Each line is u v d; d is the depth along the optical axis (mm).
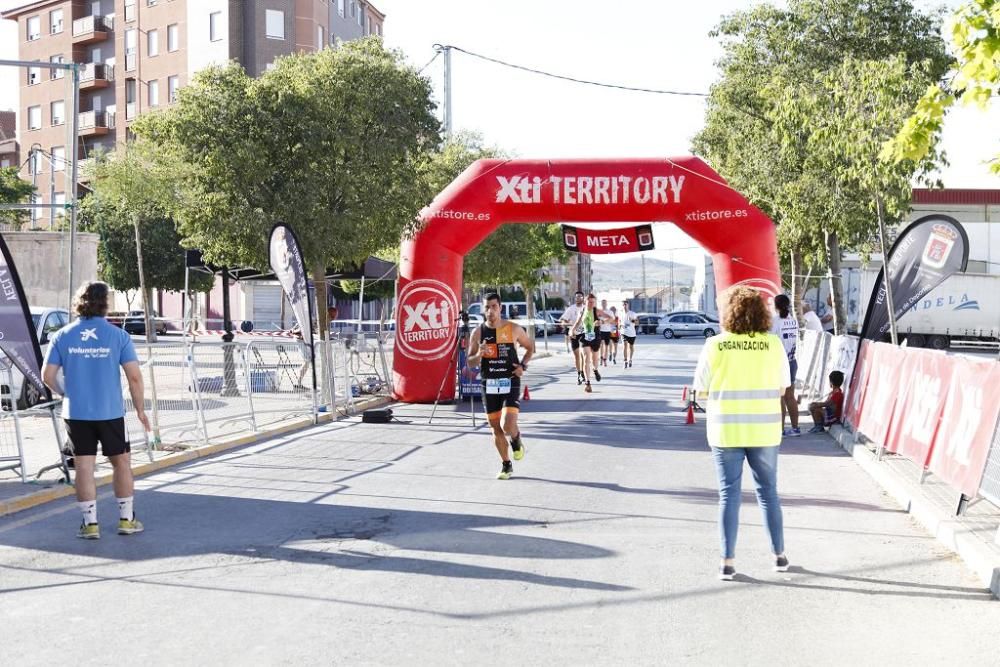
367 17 62469
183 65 54656
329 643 5023
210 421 12805
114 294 53656
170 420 12320
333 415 15711
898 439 10023
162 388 12805
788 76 19281
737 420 6234
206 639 5090
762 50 20281
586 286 126125
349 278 22359
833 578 6273
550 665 4703
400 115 17516
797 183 18000
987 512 7844
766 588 6043
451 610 5582
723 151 24312
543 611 5562
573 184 17219
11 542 7332
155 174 17531
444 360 18047
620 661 4762
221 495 9156
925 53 19000
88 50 61031
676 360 33281
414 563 6633
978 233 48625
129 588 6070
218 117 16656
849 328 48812
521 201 17422
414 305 17969
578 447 12438
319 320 18047
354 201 17344
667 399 18969
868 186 13922
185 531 7656
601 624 5336
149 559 6797
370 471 10516
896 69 13992
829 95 14797
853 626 5316
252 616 5480
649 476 10219
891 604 5723
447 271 17922
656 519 8062
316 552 6953
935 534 7461
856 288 48688
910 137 8477
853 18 19141
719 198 17078
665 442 12922
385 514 8258
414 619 5418
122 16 58344
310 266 17953
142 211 18719
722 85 21172
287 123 16844
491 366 10062
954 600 5805
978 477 7508
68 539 7414
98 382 7422
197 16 53812
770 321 6359
